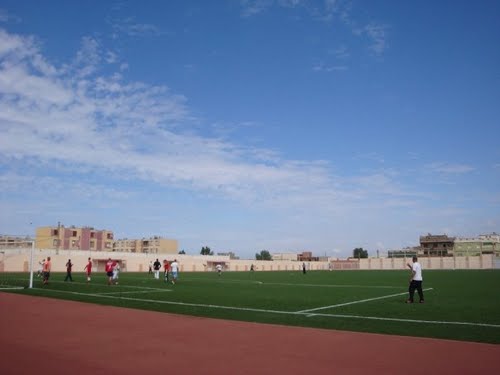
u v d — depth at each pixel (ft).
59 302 65.00
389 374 26.63
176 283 123.44
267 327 43.11
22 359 29.94
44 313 53.11
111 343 35.40
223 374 26.63
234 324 45.01
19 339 36.81
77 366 28.25
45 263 103.71
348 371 27.25
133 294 80.02
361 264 428.56
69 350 32.73
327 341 36.19
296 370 27.48
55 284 104.42
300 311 55.77
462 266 382.83
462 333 39.19
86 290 87.56
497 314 52.24
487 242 473.26
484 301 69.21
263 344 35.12
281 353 31.99
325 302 67.67
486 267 374.84
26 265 220.43
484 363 28.96
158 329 42.04
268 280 154.40
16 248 217.15
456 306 61.52
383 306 61.72
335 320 47.37
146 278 153.07
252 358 30.53
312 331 40.75
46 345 34.47
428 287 108.17
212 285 115.44
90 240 411.13
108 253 269.23
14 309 56.85
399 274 237.04
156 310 56.44
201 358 30.53
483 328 41.73
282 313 53.47
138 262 289.53
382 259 419.54
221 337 38.01
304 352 32.24
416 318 48.80
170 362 29.43
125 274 209.87
